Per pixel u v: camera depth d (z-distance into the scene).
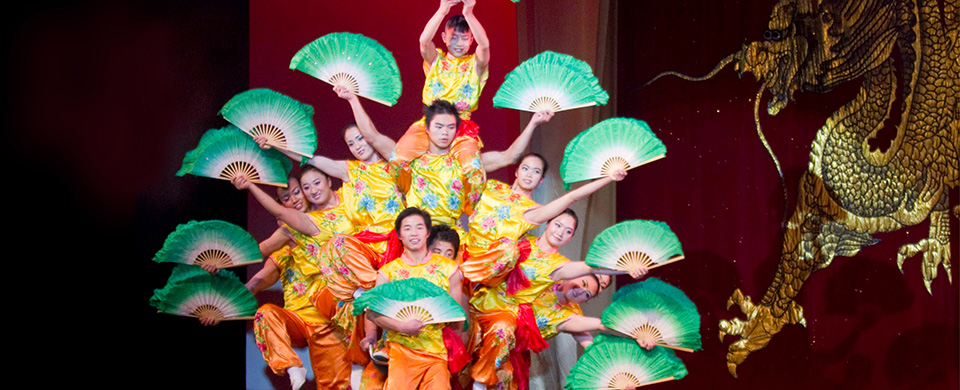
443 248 3.43
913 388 4.10
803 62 4.18
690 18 4.29
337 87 3.71
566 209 3.77
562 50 4.30
